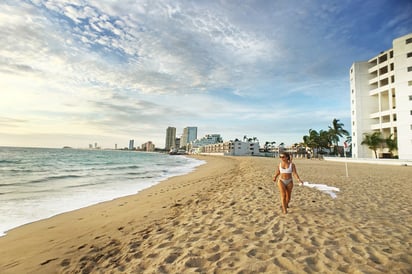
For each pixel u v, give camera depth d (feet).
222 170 82.28
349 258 10.78
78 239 15.96
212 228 15.52
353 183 35.83
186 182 49.06
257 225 15.76
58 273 11.14
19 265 12.21
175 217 19.60
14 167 87.56
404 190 29.78
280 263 10.41
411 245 12.21
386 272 9.52
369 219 16.93
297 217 17.48
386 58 134.72
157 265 10.73
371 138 132.05
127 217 21.30
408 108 116.67
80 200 31.22
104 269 11.09
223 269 10.05
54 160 139.03
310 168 68.49
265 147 458.09
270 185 33.63
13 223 20.54
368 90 144.97
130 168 98.43
